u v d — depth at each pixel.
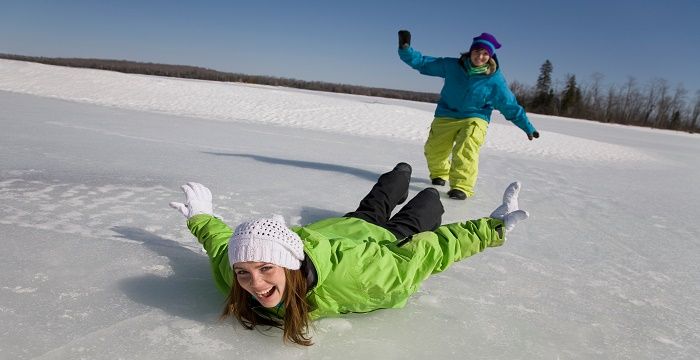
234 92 17.25
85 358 1.78
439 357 1.98
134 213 3.38
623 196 6.02
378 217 2.99
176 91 15.92
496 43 4.93
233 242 1.83
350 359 1.91
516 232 3.81
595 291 2.79
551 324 2.34
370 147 8.64
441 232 2.28
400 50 5.25
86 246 2.72
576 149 11.88
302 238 2.05
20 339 1.85
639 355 2.13
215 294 2.31
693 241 4.09
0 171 4.20
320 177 5.26
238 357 1.86
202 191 2.55
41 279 2.31
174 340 1.93
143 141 6.66
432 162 5.54
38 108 9.77
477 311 2.39
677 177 8.88
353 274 2.00
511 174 6.91
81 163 4.82
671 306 2.68
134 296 2.23
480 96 5.03
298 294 1.93
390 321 2.21
